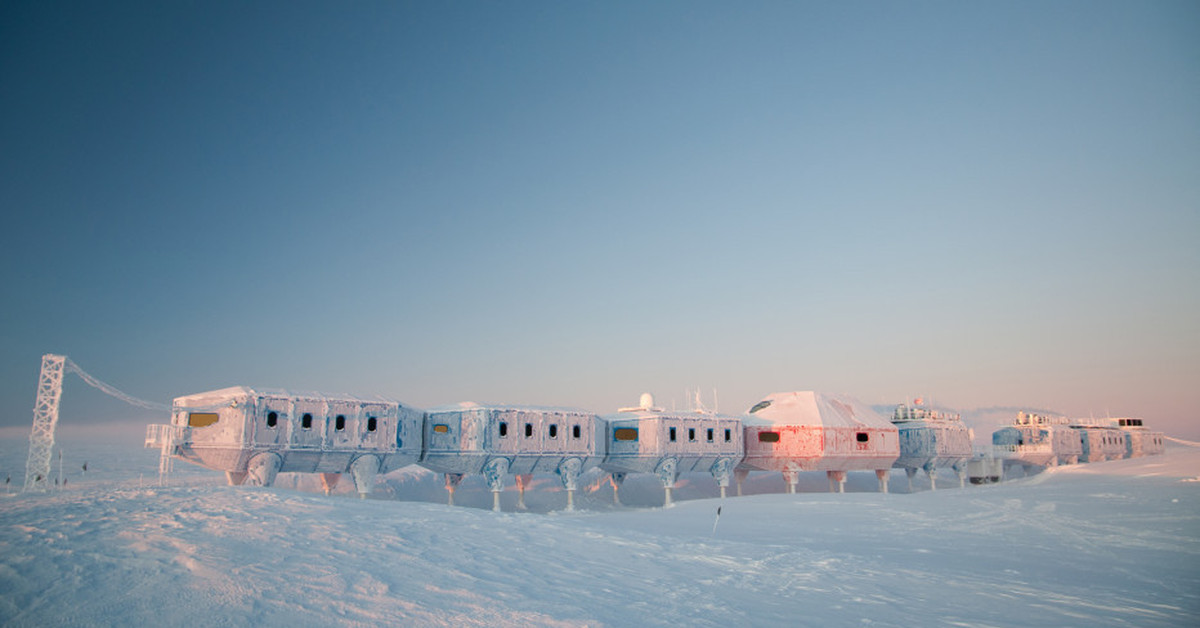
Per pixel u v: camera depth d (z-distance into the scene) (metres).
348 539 19.38
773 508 49.19
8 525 18.33
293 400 49.84
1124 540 31.44
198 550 16.20
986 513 42.31
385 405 54.00
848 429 79.06
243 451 47.59
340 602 13.36
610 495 92.88
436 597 14.30
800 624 14.29
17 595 12.50
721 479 74.19
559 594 15.44
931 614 15.85
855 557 24.09
